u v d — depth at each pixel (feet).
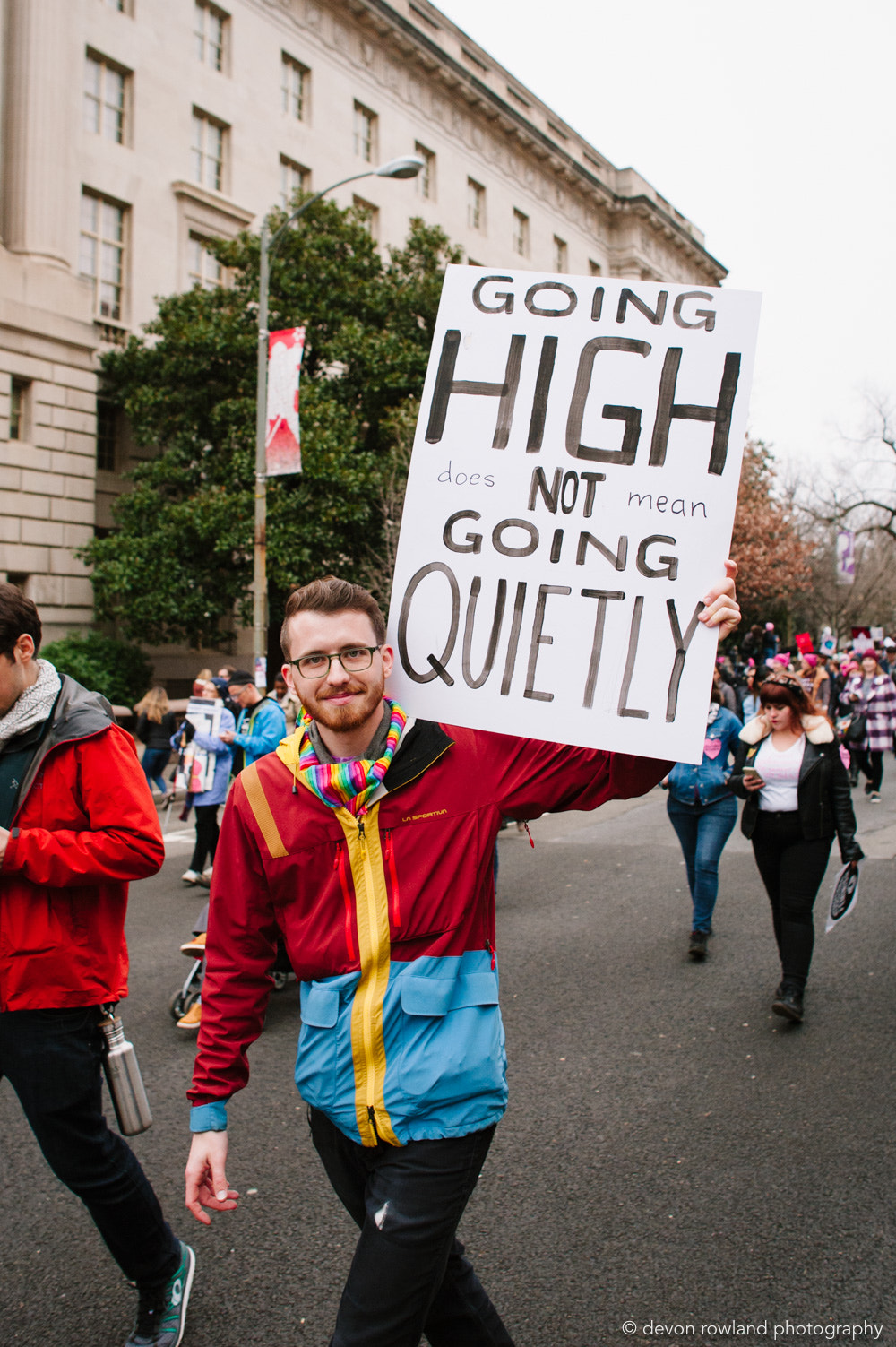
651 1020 15.40
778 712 15.64
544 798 6.30
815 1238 9.34
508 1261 9.12
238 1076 6.29
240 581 64.23
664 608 6.47
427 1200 5.51
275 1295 8.68
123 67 69.62
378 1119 5.65
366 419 69.31
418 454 6.93
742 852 29.55
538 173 121.80
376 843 5.88
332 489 62.54
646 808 39.09
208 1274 9.01
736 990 16.76
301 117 86.89
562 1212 9.95
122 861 7.21
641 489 6.61
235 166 78.74
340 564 67.31
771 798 15.69
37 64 60.90
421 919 5.82
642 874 26.71
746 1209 9.88
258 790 6.12
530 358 6.88
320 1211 10.10
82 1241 9.66
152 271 71.77
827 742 15.44
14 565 59.93
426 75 101.35
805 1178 10.46
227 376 65.31
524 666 6.58
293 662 6.04
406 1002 5.71
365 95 93.20
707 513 6.51
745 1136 11.44
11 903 7.28
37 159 61.05
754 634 101.65
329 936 5.90
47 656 58.80
